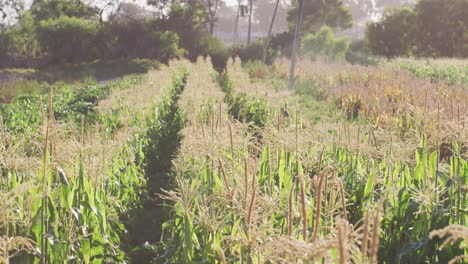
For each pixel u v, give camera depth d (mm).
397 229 5082
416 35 63219
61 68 52969
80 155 5234
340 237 2100
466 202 4871
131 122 12961
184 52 59312
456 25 60969
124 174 8133
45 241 4465
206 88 16359
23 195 4609
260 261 3305
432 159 5414
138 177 9141
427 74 30500
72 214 4840
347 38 55500
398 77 23672
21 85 31547
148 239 7645
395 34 63500
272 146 5801
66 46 53594
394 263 5102
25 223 4336
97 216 5371
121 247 6723
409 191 5238
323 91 22547
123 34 55750
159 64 52281
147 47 56344
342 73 30062
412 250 4840
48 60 54531
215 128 6270
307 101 19141
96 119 13281
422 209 4867
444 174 5203
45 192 4453
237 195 4051
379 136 6918
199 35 61938
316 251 2342
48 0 64312
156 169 11906
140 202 8609
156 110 16047
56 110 15430
